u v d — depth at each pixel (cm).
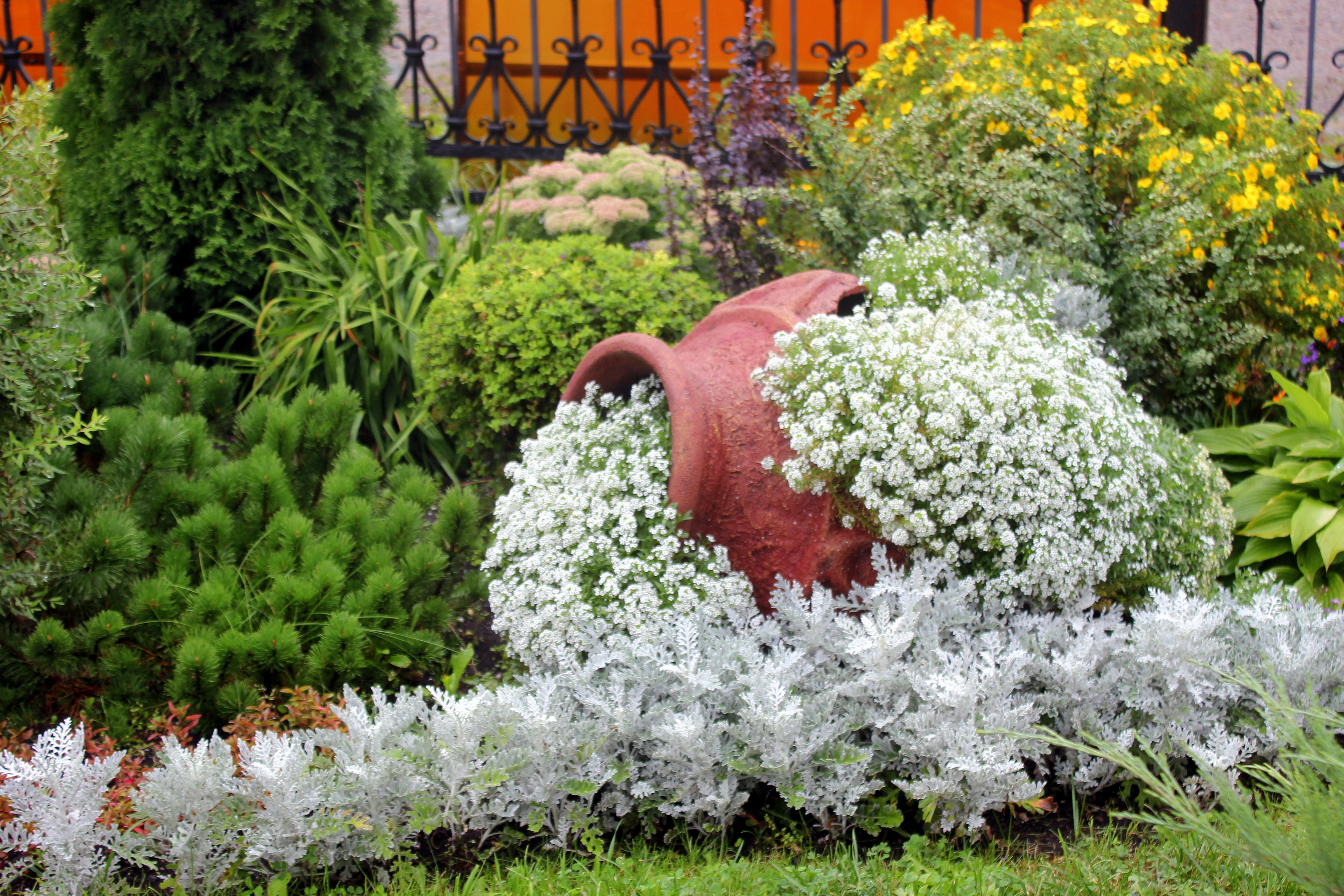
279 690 305
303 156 524
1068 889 225
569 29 860
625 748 267
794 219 498
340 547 329
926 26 551
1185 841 240
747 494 304
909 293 353
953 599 277
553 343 414
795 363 293
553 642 297
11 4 785
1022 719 254
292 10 506
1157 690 285
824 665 285
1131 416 325
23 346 294
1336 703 288
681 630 273
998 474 279
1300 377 477
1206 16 753
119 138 512
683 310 437
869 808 260
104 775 226
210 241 510
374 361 501
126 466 327
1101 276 415
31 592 301
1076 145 427
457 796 250
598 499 310
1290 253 454
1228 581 402
